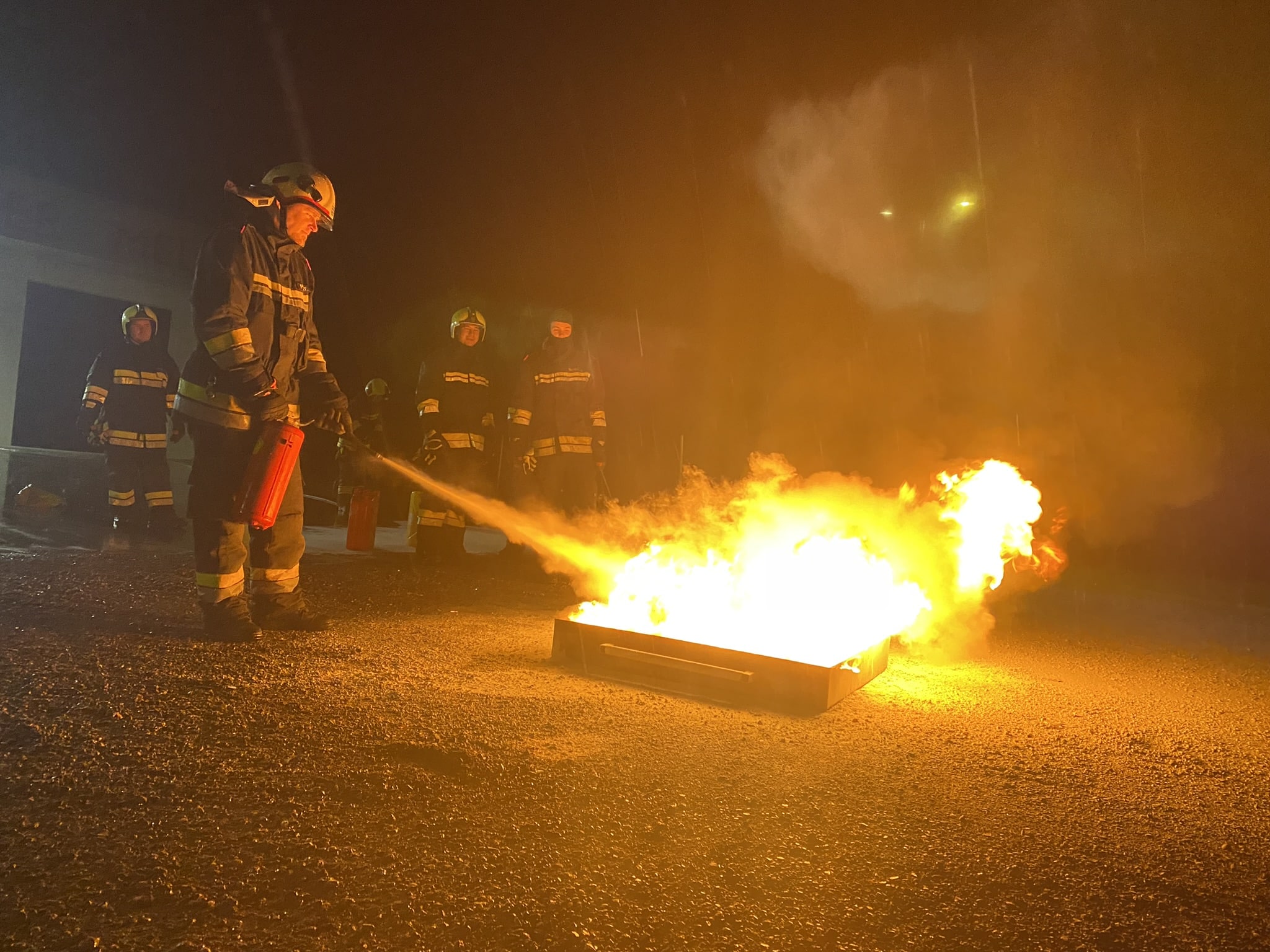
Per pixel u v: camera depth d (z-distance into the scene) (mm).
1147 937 1866
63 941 1572
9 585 4770
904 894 1971
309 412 4410
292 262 4191
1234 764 3191
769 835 2229
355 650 3928
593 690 3490
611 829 2197
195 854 1921
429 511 7320
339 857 1951
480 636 4461
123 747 2506
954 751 3068
